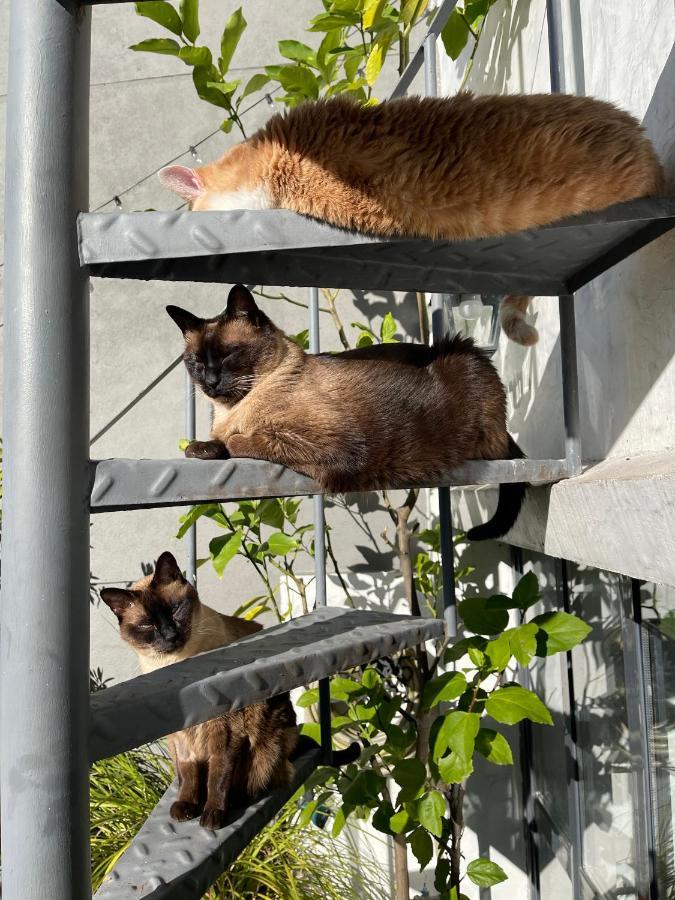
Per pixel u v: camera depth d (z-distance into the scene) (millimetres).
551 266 1674
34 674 1030
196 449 1631
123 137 3908
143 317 3865
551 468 1767
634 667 2049
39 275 1065
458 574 3207
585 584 2531
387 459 1699
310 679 1403
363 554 3701
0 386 3559
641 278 1722
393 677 3256
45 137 1068
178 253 1175
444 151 1318
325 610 2070
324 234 1324
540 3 2459
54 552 1049
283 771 1732
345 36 3221
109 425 3848
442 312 2453
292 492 1403
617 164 1339
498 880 2316
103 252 1111
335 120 1381
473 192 1327
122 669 3732
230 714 1593
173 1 4023
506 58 2951
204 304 3875
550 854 3012
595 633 2432
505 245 1497
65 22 1076
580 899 2621
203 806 1621
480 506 3033
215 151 3904
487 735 1867
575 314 2252
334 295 3502
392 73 3893
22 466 1055
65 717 1030
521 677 3324
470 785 3348
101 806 2883
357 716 2420
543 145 1320
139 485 1179
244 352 1870
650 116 1606
